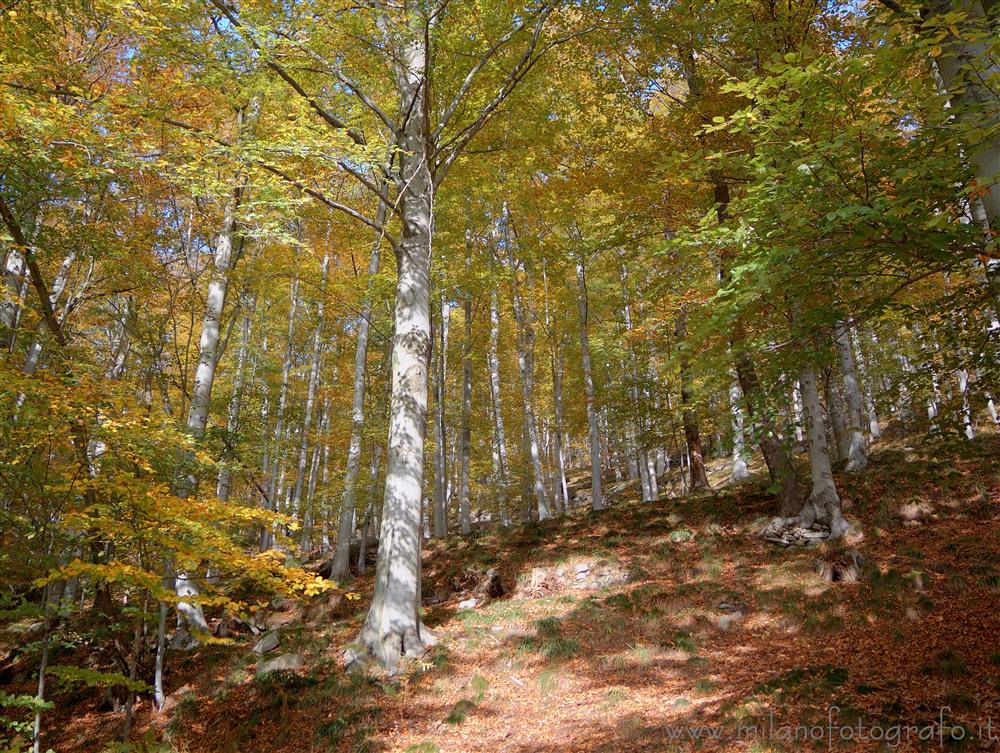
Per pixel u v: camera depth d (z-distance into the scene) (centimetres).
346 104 956
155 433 543
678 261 876
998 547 812
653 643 766
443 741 609
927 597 722
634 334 1031
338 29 827
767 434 629
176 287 1022
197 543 518
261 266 1209
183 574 702
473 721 645
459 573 1213
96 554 620
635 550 1153
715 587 902
